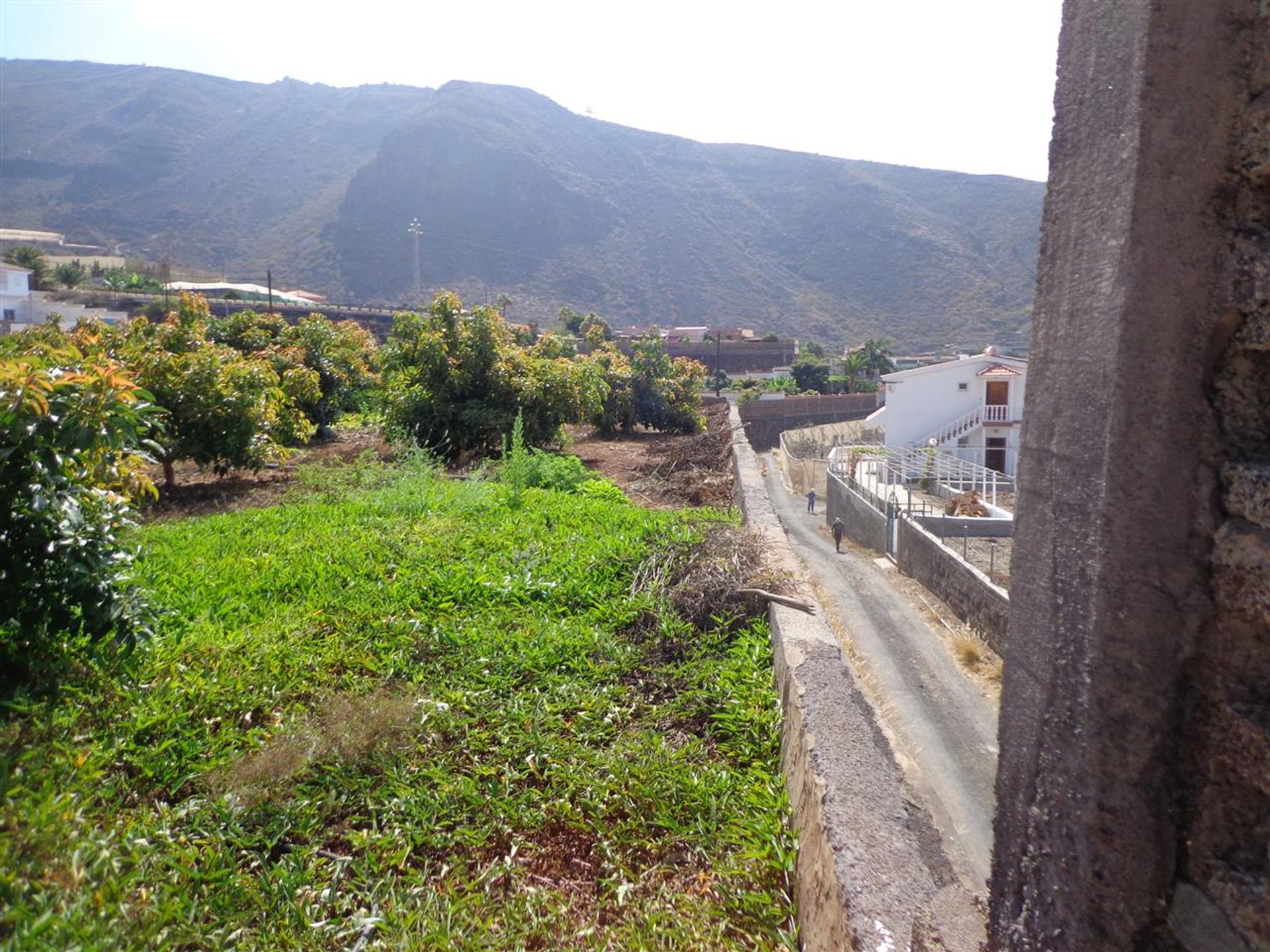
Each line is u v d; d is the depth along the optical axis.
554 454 14.52
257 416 9.92
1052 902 1.59
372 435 16.45
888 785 2.72
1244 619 1.35
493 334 14.23
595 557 6.05
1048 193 1.72
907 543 14.66
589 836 3.13
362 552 6.07
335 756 3.32
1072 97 1.63
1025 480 1.77
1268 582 1.29
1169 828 1.45
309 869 2.72
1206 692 1.41
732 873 2.89
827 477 22.47
